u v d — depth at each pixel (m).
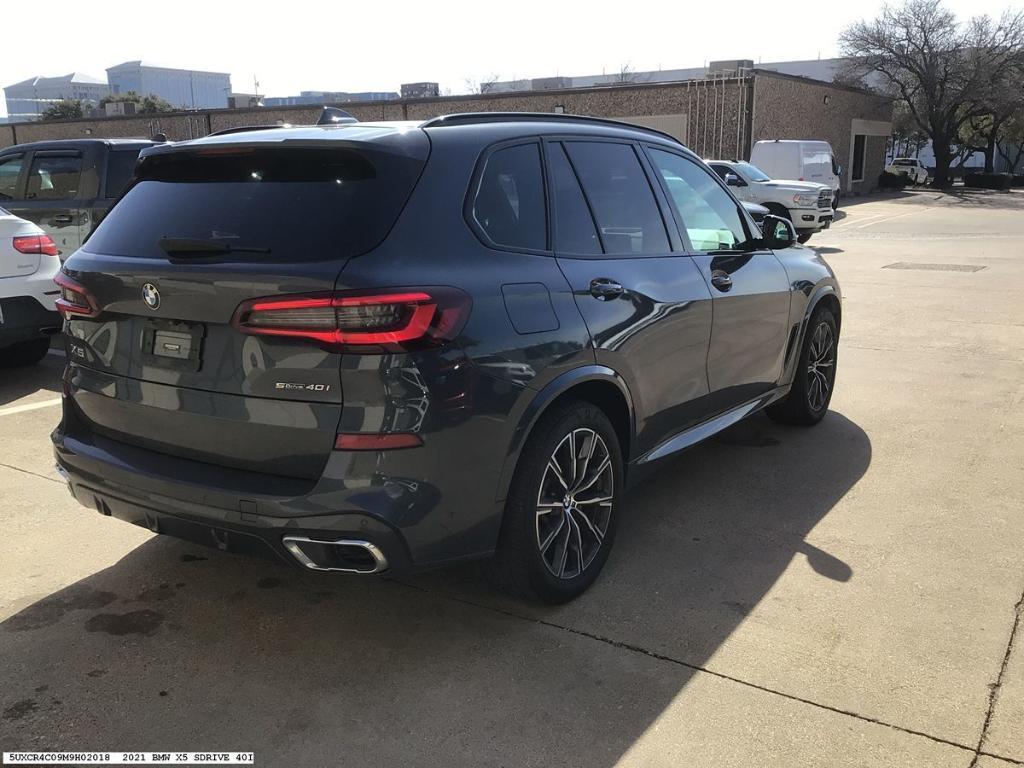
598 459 3.27
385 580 3.40
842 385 6.35
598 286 3.18
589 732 2.48
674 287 3.62
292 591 3.31
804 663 2.80
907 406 5.79
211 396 2.65
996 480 4.41
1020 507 4.06
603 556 3.37
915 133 56.91
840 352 7.42
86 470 2.93
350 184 2.66
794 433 5.26
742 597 3.24
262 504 2.51
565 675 2.76
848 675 2.73
